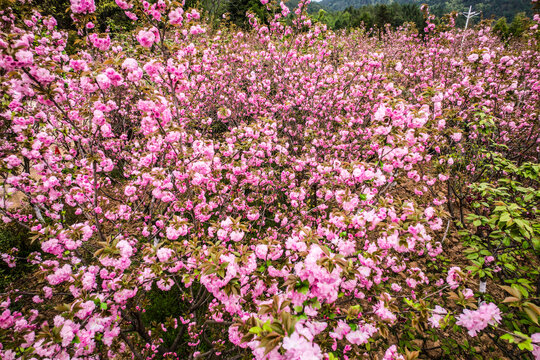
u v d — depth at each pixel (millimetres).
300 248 2223
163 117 2717
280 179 5883
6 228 4625
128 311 2953
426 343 3621
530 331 2744
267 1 6746
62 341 1904
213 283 1998
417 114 3367
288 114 7465
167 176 3512
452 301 3928
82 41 2838
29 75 2188
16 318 2625
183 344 3574
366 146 4930
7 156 3484
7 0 2443
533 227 2836
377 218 2635
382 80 5777
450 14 7777
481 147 5320
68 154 4730
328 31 6512
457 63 6406
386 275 3805
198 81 5992
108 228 5242
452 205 5508
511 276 3947
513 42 13891
